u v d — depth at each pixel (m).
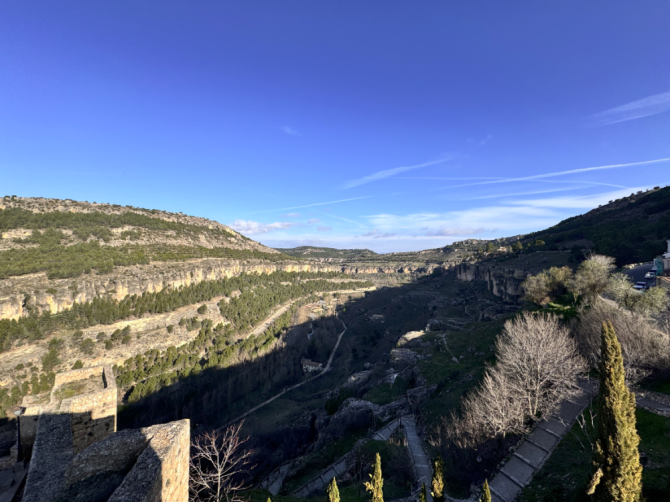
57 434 17.45
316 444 46.78
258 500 25.39
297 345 111.62
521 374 26.98
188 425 13.61
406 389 50.12
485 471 23.27
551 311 44.59
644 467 16.94
